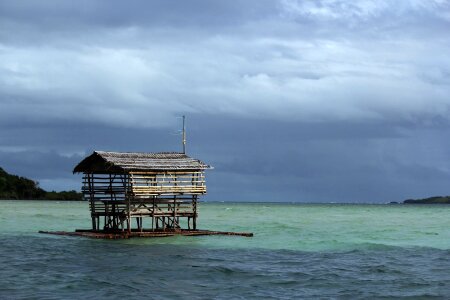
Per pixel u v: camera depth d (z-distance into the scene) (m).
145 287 25.81
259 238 48.28
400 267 32.78
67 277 27.88
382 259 36.19
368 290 26.12
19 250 38.19
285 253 38.47
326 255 37.75
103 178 48.03
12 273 28.88
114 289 25.25
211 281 27.58
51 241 43.66
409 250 41.25
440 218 100.88
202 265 32.12
